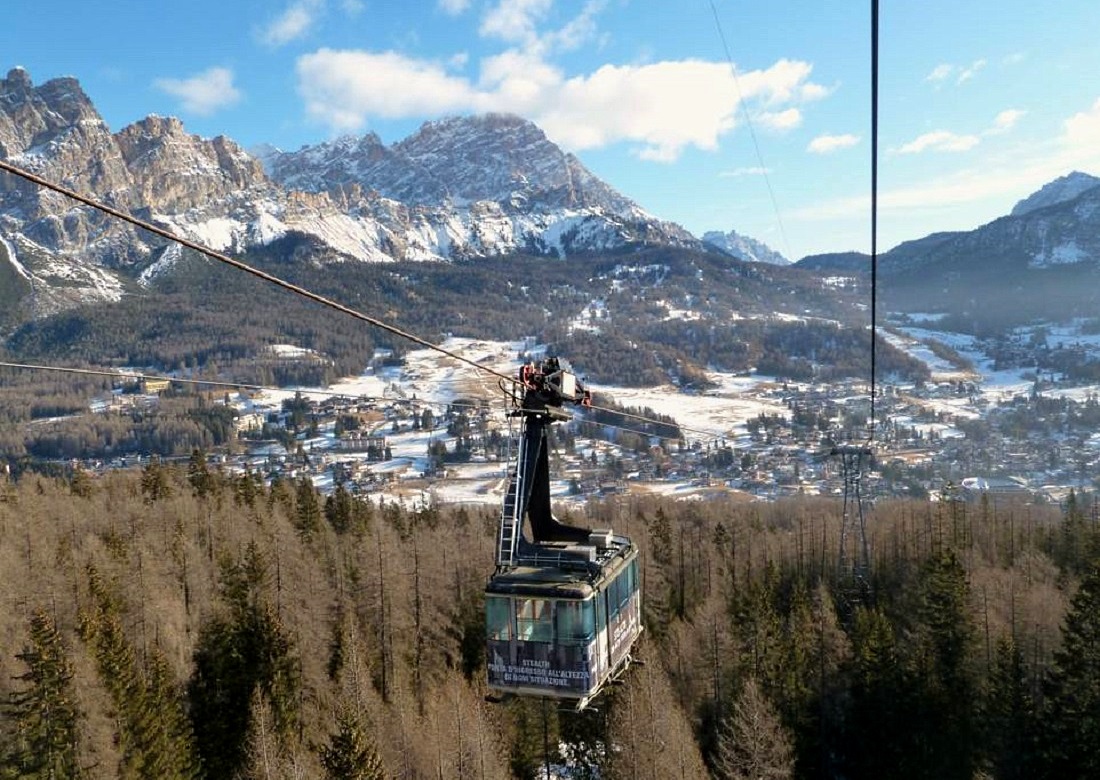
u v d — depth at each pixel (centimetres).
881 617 7006
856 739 6600
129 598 6738
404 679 6725
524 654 2089
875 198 1738
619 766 5678
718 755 6281
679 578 9450
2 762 4709
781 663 6744
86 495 11281
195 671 6150
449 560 8531
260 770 4978
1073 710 5644
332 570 8538
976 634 6806
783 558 10150
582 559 2206
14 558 6894
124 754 4928
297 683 6203
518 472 2344
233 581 6881
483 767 5219
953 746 6150
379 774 4556
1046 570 8738
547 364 2414
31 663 4816
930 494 17725
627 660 2555
